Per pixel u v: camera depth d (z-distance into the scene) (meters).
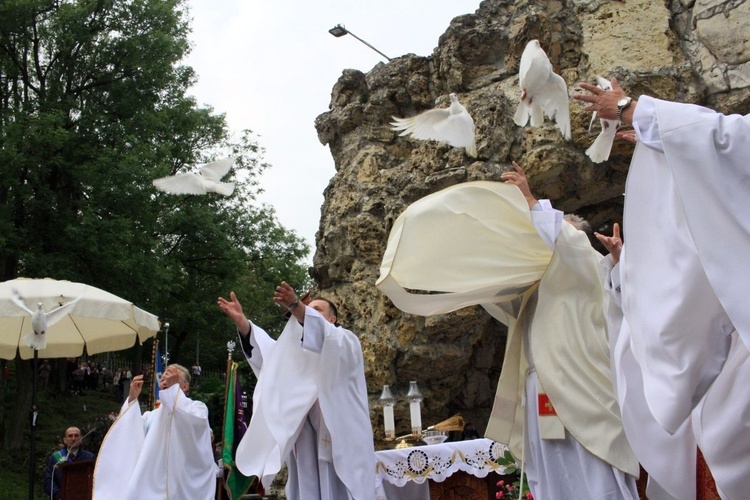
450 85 10.62
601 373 4.61
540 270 5.06
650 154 3.50
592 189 9.78
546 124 9.55
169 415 8.12
